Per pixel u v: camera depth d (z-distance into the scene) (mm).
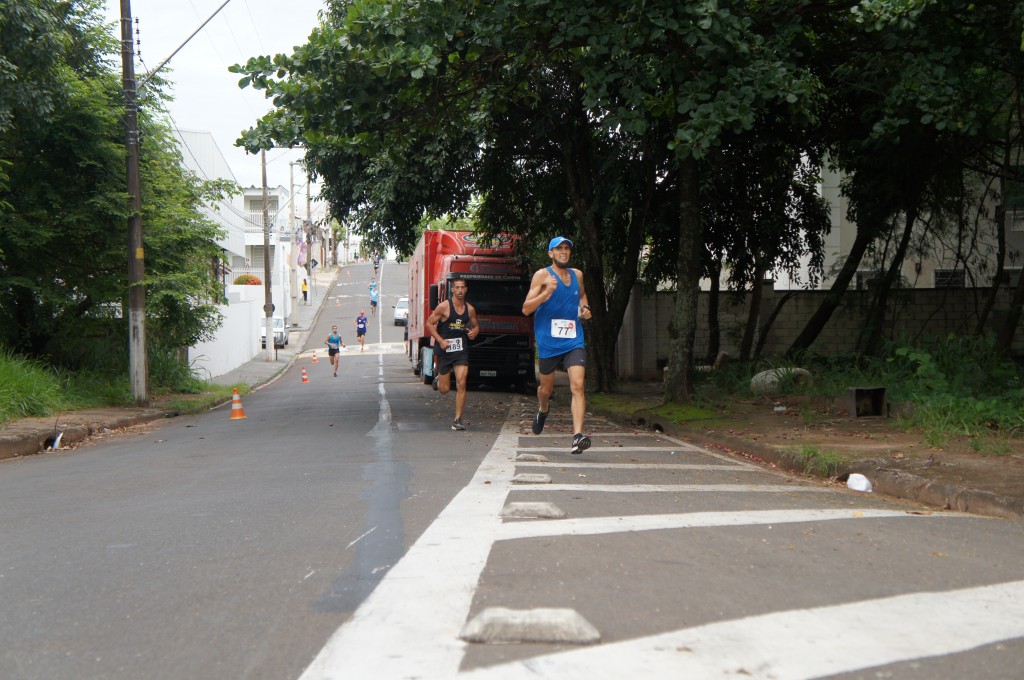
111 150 19031
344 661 3336
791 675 3131
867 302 23484
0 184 16953
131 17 18453
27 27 15961
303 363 46781
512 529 5504
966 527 5898
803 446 9602
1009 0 12039
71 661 3518
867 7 11852
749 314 22906
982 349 14430
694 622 3695
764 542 5215
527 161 20719
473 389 26344
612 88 13719
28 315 19344
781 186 20984
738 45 11305
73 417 15609
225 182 23641
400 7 11828
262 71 12375
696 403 14406
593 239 19281
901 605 3967
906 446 9633
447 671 3189
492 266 24812
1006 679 3129
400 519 5980
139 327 19047
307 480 8008
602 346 19797
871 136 13188
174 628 3877
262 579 4617
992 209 24594
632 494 6910
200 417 18453
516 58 14094
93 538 5871
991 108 16531
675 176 19078
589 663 3232
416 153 19453
